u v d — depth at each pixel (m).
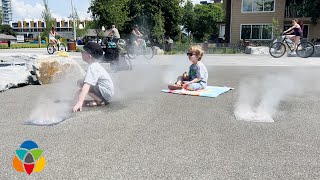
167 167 2.50
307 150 2.87
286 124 3.69
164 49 26.33
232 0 28.53
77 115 4.07
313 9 24.69
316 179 2.30
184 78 6.21
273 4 27.33
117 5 28.91
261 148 2.91
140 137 3.20
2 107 4.59
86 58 4.44
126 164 2.55
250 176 2.35
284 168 2.49
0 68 7.05
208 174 2.38
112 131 3.40
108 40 9.87
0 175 2.36
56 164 2.55
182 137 3.21
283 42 14.73
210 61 13.37
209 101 5.01
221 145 2.98
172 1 30.30
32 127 3.54
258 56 17.14
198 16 47.19
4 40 61.53
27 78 7.06
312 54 14.45
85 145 2.97
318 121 3.82
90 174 2.38
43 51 22.75
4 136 3.22
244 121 3.82
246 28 28.53
